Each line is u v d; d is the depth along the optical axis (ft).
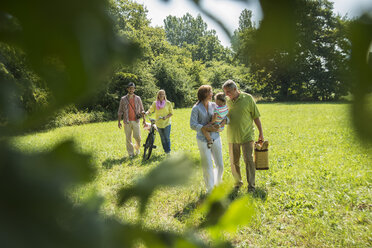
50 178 0.73
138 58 0.81
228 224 0.91
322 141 29.40
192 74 113.09
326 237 11.01
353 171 18.67
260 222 11.85
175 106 87.66
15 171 0.71
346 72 0.94
